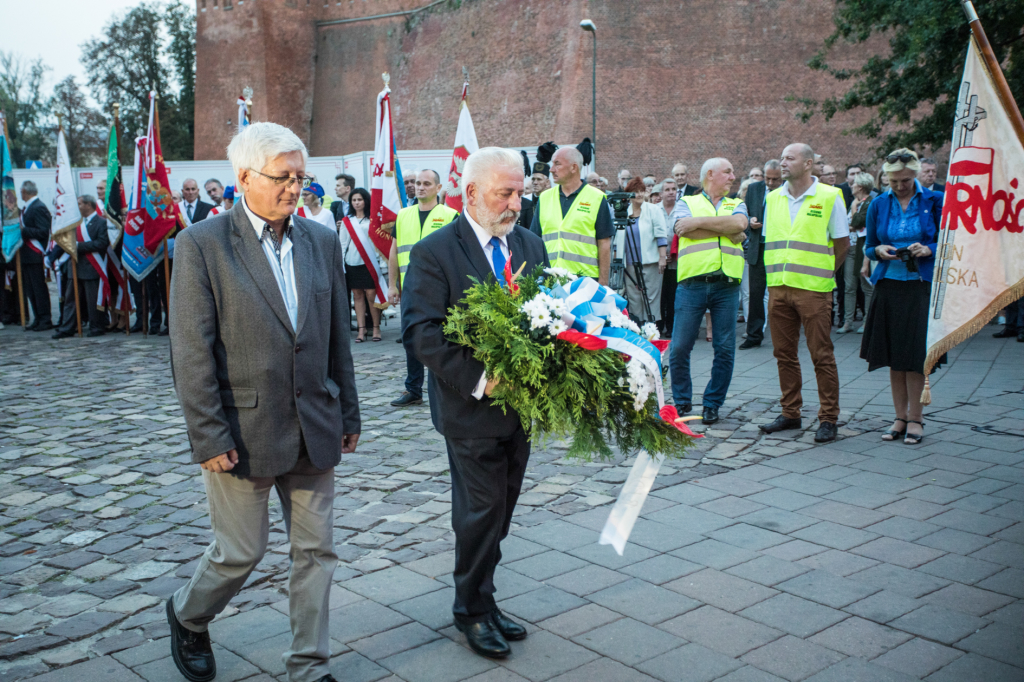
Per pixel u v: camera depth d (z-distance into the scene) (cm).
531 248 332
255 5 4522
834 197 573
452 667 300
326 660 284
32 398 798
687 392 670
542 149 953
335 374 301
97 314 1240
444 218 753
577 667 299
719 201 646
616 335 294
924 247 538
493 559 314
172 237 1196
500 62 3509
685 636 319
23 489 521
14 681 291
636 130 3017
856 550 394
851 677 288
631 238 1048
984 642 309
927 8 1480
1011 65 1472
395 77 4162
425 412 715
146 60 5462
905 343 554
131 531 444
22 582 380
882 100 1781
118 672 298
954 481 489
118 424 689
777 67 2998
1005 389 716
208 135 4800
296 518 286
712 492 482
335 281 297
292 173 270
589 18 3064
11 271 1396
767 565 380
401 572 380
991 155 408
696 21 3047
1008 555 385
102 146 5556
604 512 455
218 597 282
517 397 284
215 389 267
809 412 665
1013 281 407
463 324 291
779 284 589
